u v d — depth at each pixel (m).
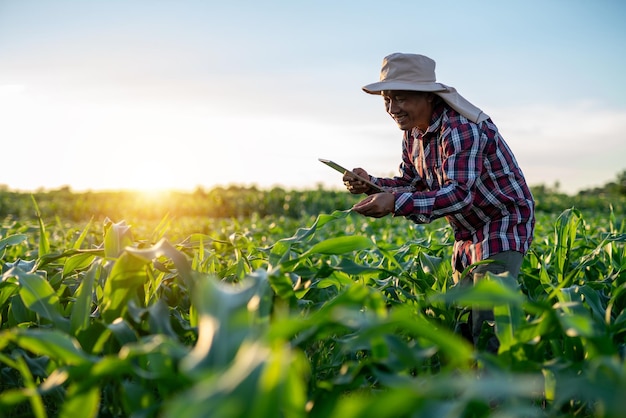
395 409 1.38
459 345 1.59
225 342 1.59
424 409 1.62
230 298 1.69
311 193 23.20
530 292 4.03
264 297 2.32
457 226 3.70
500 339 2.37
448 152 3.43
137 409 2.09
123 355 1.90
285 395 1.47
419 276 4.02
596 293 3.09
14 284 2.99
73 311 2.57
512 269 3.47
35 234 8.30
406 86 3.44
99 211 22.06
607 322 2.74
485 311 3.25
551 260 4.50
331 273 3.06
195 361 1.54
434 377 2.05
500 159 3.49
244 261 3.53
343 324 2.05
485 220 3.56
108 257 2.98
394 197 3.27
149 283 3.21
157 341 1.93
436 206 3.31
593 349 2.13
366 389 2.57
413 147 3.84
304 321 1.58
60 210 22.20
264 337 1.47
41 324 2.96
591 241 4.76
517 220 3.51
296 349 2.42
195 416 1.23
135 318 2.49
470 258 3.63
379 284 3.86
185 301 3.58
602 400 1.57
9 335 1.99
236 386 1.29
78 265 3.38
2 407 1.89
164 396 2.04
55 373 2.03
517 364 2.27
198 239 3.97
